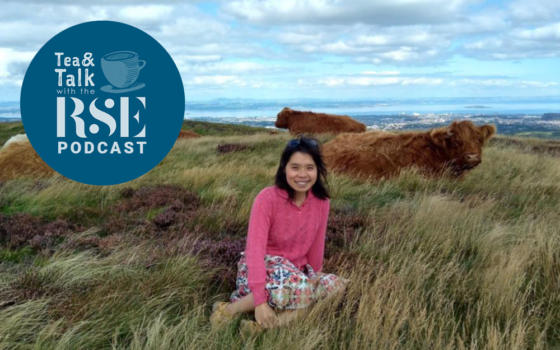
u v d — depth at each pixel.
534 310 3.29
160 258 4.20
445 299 3.39
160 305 3.24
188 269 3.78
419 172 8.09
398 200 6.91
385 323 2.88
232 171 8.88
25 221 5.59
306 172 3.01
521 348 2.75
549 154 14.44
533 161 10.41
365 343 2.75
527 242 4.39
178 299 3.42
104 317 3.05
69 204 6.68
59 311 3.11
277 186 3.10
